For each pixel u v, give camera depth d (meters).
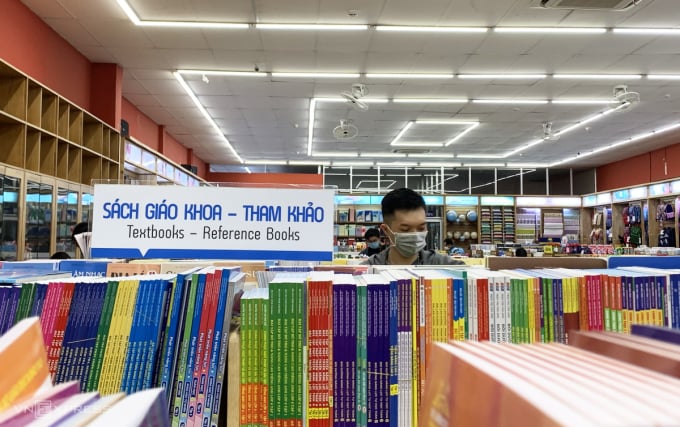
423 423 0.43
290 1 4.79
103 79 6.57
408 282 1.03
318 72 6.85
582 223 13.98
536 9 4.91
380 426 1.00
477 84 7.31
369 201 11.82
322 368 1.00
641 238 11.71
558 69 6.65
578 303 1.09
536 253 8.86
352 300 1.01
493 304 1.07
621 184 13.70
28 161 4.55
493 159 13.84
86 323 0.98
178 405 0.97
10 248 4.11
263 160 14.40
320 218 1.48
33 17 5.07
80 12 5.07
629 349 0.39
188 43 5.88
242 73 6.92
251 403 0.99
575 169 15.46
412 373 1.02
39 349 0.41
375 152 12.94
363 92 7.15
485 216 13.26
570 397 0.27
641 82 7.12
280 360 1.00
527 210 13.84
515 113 8.90
